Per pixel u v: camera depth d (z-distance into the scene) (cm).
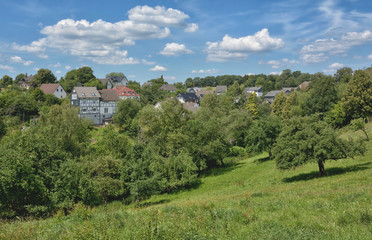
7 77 16488
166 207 1656
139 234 1021
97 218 1404
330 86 8025
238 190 3131
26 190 2325
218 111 8069
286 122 3231
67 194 2475
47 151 2828
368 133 5259
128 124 9012
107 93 12006
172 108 5534
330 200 1509
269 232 1039
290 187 2486
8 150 2448
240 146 6988
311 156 2884
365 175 2367
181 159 4097
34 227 1277
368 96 6197
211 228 1124
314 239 943
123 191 3419
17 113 9662
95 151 4966
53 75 15275
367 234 945
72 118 5344
